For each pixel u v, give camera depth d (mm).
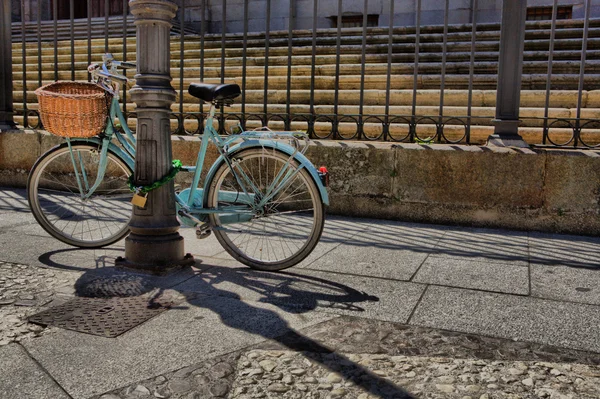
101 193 6105
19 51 11031
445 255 4090
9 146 6602
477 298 3158
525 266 3828
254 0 14289
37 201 4055
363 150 5344
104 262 3752
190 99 8188
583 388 2148
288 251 4164
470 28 9680
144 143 3531
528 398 2072
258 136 3625
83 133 3623
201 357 2375
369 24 13711
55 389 2100
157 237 3609
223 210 3711
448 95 7047
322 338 2588
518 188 4949
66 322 2721
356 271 3660
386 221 5281
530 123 6609
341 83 7852
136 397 2057
